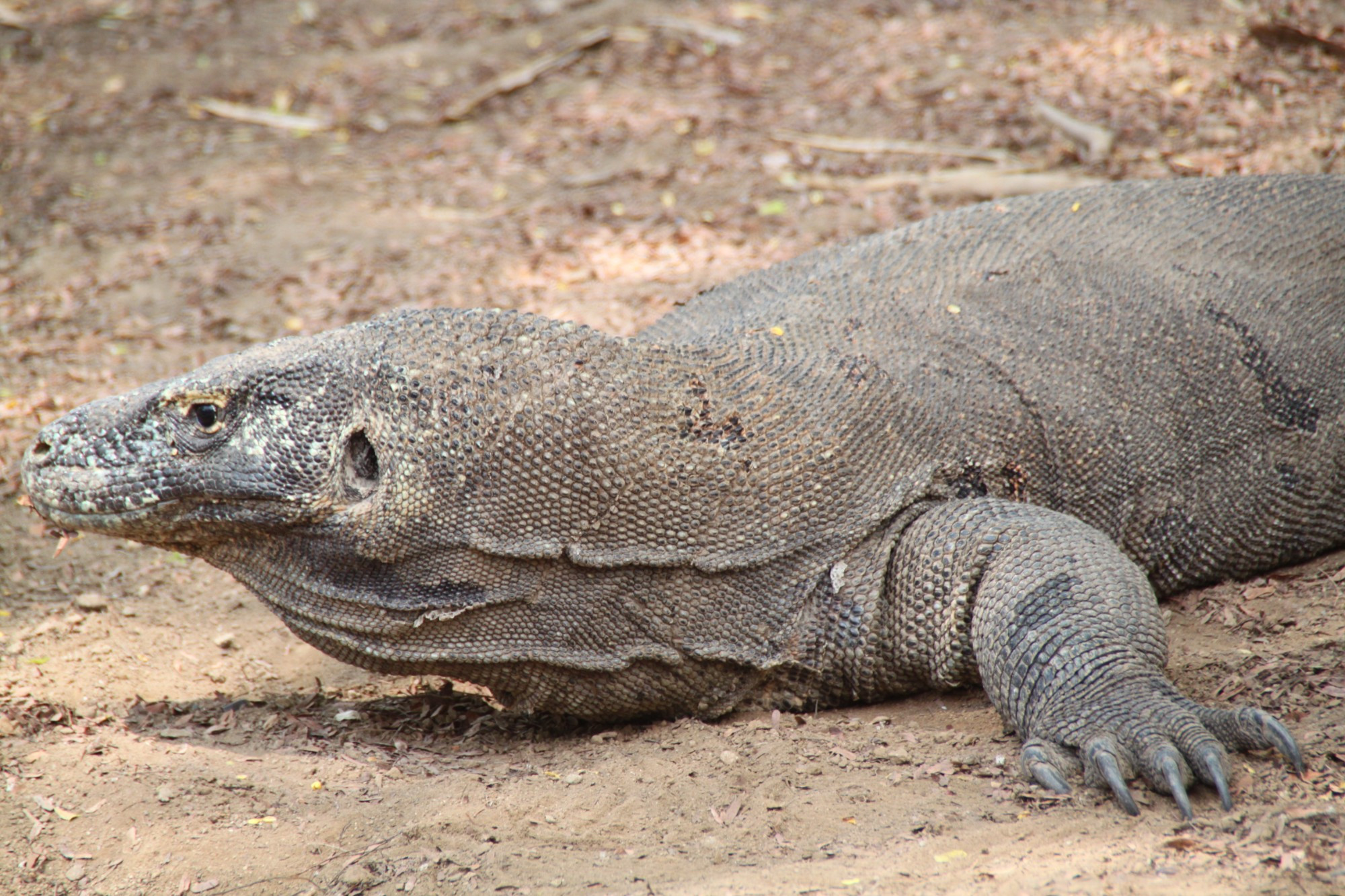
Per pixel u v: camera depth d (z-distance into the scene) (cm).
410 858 782
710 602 921
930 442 975
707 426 920
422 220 2366
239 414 871
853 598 924
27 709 980
